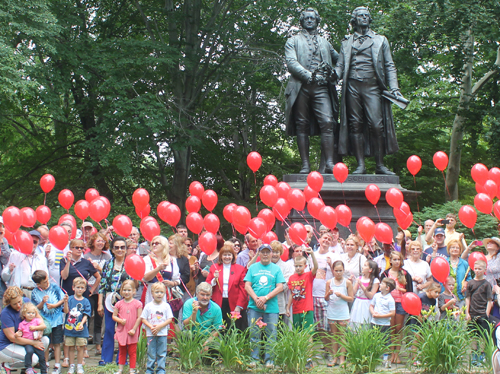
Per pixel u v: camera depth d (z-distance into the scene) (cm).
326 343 762
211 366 697
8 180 2234
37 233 812
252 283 736
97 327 810
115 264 765
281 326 752
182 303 779
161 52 1914
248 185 2631
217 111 2289
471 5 1761
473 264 791
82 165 2219
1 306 780
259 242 854
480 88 2231
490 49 2003
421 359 670
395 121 2433
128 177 1755
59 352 697
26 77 1609
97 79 1997
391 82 1130
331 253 824
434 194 2278
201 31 2153
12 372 692
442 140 2545
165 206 960
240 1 2189
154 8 2030
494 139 1892
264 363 705
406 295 687
